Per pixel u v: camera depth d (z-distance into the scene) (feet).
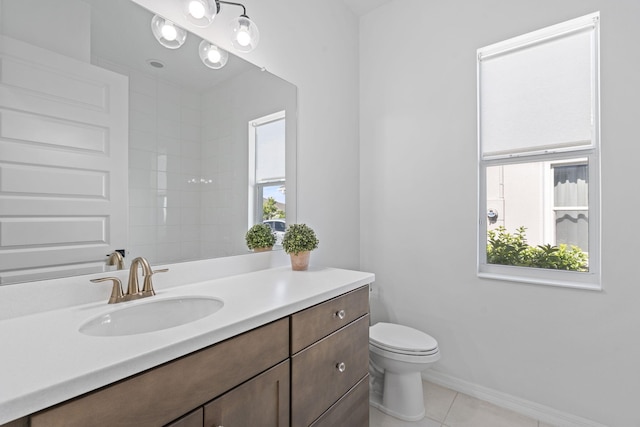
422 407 5.86
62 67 3.30
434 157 7.12
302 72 6.43
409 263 7.49
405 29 7.57
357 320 4.70
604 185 5.24
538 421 5.74
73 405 1.89
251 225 5.37
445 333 6.95
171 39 4.27
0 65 2.89
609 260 5.21
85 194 3.45
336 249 7.44
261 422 3.10
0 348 2.28
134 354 2.16
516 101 6.31
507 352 6.17
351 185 8.00
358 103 8.36
